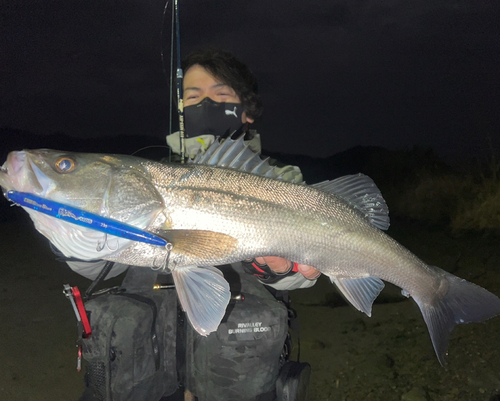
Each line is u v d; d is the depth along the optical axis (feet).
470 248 6.31
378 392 3.24
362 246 2.24
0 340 4.15
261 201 2.13
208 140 2.57
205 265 2.08
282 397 2.12
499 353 3.39
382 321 4.33
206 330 1.97
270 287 2.43
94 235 1.93
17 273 6.12
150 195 2.02
